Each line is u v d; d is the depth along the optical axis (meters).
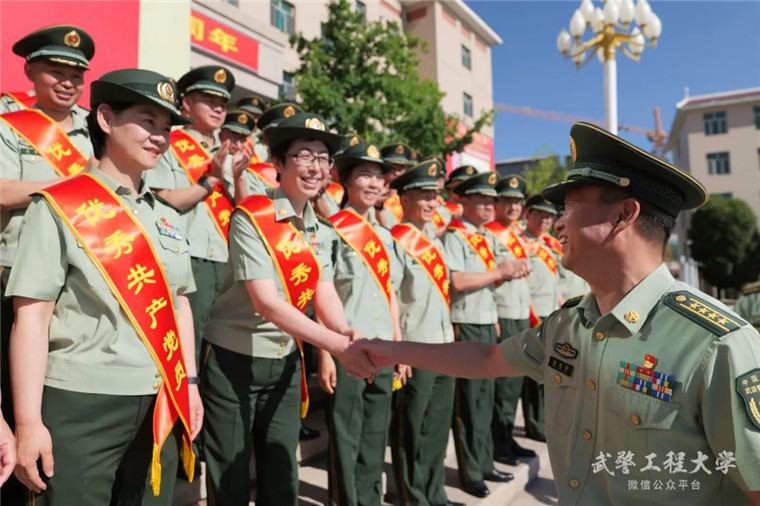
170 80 1.63
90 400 1.46
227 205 3.47
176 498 2.57
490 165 21.81
